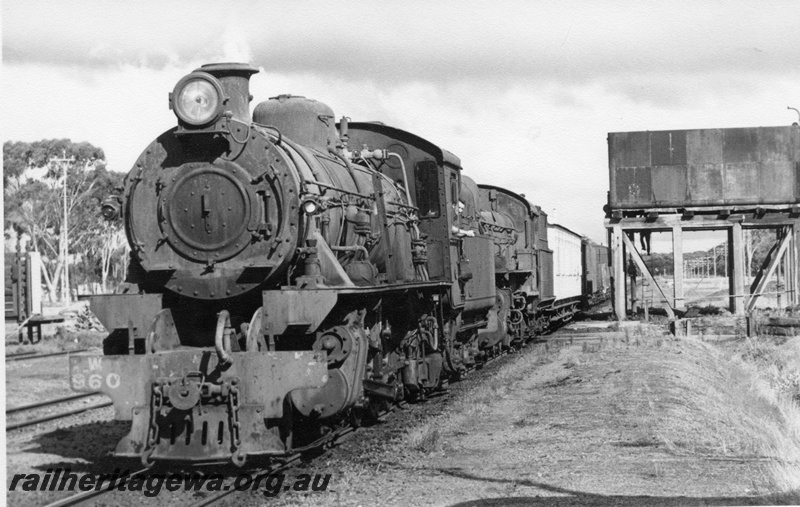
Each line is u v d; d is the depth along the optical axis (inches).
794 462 393.7
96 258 1931.6
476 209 817.5
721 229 1401.3
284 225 388.5
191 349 376.5
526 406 559.8
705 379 708.0
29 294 1015.6
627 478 365.1
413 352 554.9
